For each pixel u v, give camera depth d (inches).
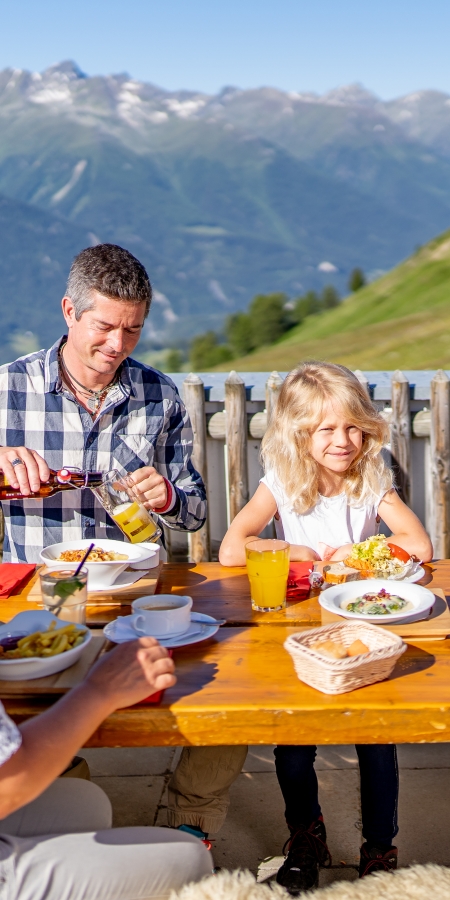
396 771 73.9
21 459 77.3
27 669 55.8
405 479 143.6
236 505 145.4
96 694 51.2
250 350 3666.3
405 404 141.2
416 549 86.4
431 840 82.6
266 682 56.9
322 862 76.2
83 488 89.0
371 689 55.6
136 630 62.2
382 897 55.1
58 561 72.3
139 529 77.5
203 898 51.9
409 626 64.3
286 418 89.0
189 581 79.1
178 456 98.3
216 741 53.5
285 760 74.9
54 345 93.4
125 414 94.7
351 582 71.3
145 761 99.0
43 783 47.8
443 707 52.6
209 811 73.1
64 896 51.1
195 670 59.2
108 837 54.3
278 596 69.6
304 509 91.1
